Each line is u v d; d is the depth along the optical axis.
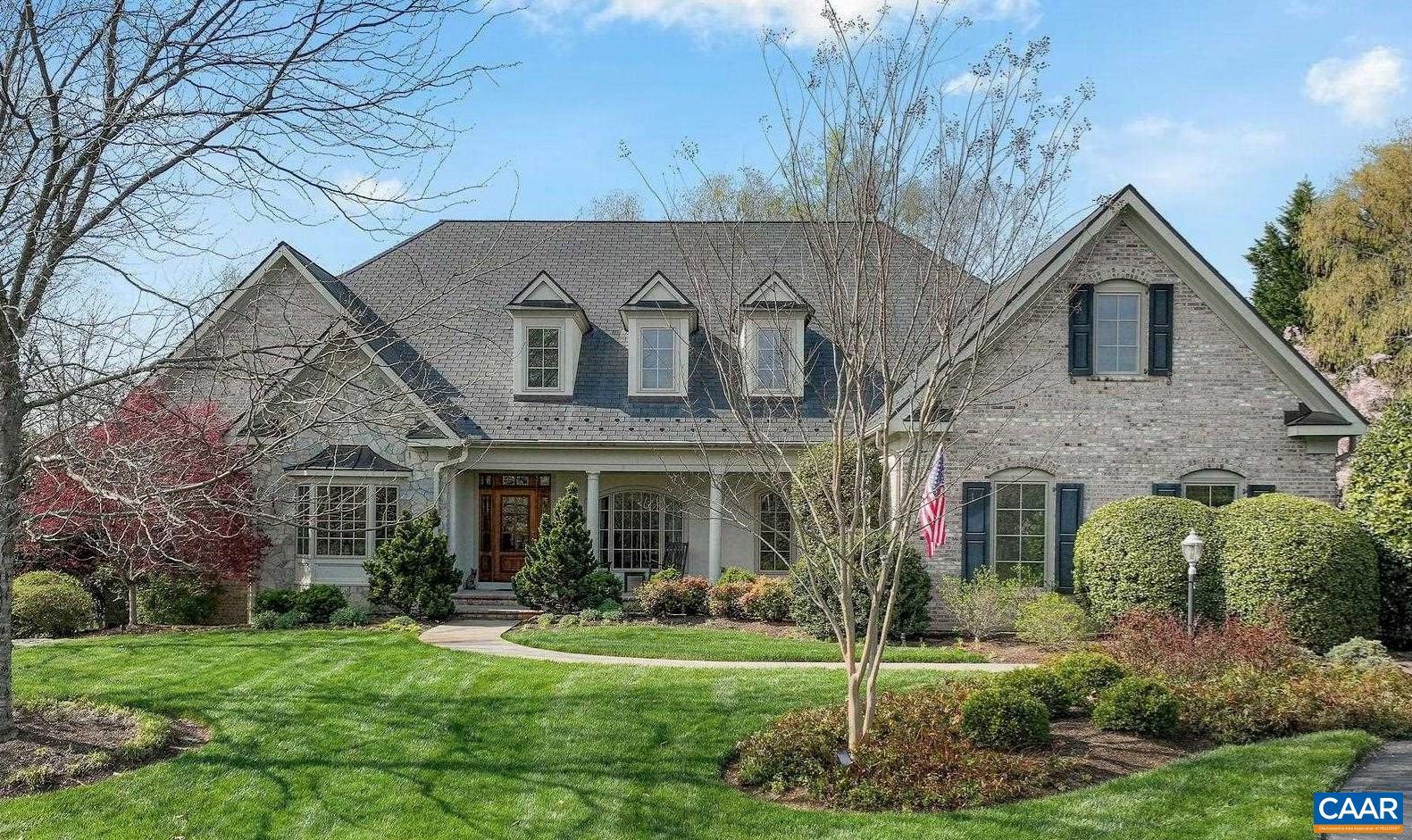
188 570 17.08
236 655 13.70
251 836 8.08
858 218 7.85
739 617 17.80
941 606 16.77
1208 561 14.99
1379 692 10.33
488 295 22.91
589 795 8.44
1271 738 9.33
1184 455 17.00
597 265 23.75
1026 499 17.08
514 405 20.52
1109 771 8.48
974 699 9.14
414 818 8.25
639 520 21.81
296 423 9.99
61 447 9.81
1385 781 8.07
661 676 11.98
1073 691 10.18
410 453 19.89
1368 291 33.09
